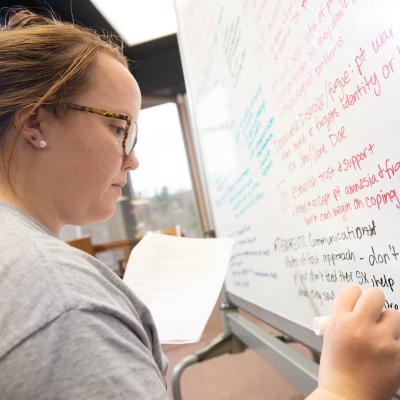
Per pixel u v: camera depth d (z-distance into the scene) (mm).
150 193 3822
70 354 264
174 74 3549
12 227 327
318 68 469
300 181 567
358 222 436
